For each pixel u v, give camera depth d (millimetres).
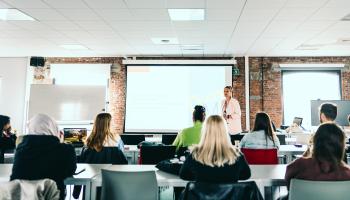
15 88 8172
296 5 4273
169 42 6574
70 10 4586
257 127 3416
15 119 8078
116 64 8266
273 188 2852
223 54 7816
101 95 7773
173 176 2309
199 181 1812
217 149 1866
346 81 7922
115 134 3334
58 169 2064
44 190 1546
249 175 1938
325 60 7973
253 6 4324
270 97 7984
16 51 7570
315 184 1723
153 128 7918
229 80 7871
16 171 2004
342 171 1801
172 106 7930
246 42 6523
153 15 4770
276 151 3166
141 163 3605
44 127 2133
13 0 4211
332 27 5359
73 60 8320
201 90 7914
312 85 8102
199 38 6191
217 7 4371
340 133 1842
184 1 4156
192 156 1934
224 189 1677
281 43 6578
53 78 8219
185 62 7883
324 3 4195
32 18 5000
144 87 8031
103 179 2145
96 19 5008
